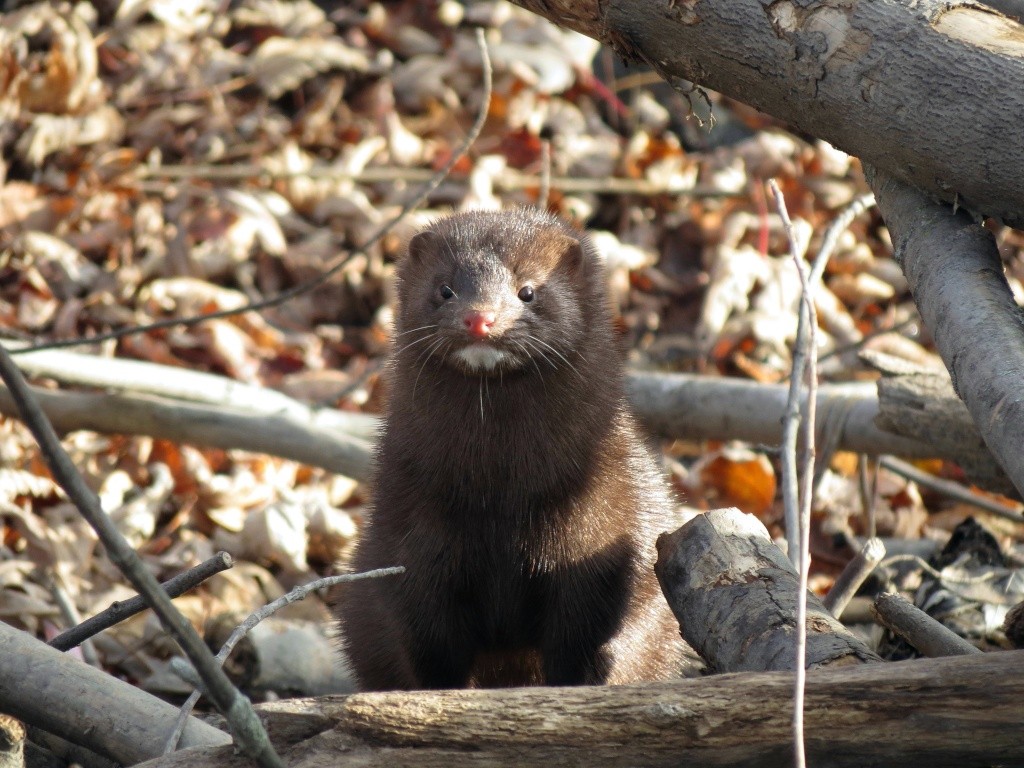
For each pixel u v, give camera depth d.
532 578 9.16
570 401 8.92
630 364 16.75
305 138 19.34
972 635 9.81
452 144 19.86
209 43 20.31
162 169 17.83
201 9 20.83
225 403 13.47
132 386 13.13
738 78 8.49
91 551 12.46
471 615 9.40
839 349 13.79
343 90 20.28
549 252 9.22
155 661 10.88
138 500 13.30
